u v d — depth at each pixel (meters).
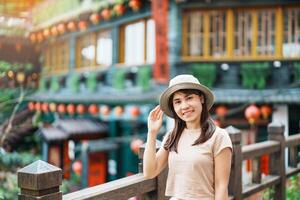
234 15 10.92
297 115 10.73
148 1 11.83
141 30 12.50
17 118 12.06
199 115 2.78
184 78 2.73
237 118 11.02
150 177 2.89
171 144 2.83
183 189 2.71
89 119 15.41
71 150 14.81
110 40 13.77
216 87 11.02
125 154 14.56
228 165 2.70
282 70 10.73
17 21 13.14
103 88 13.81
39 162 2.30
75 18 13.84
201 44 11.10
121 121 14.64
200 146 2.71
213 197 2.71
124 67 12.88
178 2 10.98
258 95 10.43
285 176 5.56
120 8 12.09
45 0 15.38
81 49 15.49
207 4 10.84
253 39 10.84
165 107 2.83
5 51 14.28
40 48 15.78
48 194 2.27
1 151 7.35
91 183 13.52
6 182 7.43
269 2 10.56
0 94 8.80
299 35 10.64
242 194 4.54
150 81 11.89
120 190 2.93
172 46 11.13
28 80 14.30
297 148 6.60
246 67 10.81
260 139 10.96
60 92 16.19
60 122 14.69
